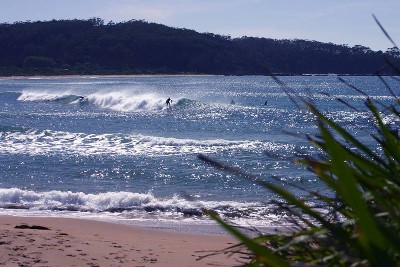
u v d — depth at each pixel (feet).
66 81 464.24
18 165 80.38
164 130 137.90
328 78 528.63
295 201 6.15
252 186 65.98
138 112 192.24
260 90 355.36
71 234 39.45
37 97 249.75
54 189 65.62
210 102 227.61
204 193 62.85
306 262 7.56
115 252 32.96
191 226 47.62
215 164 7.67
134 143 103.45
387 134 7.88
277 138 116.47
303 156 8.97
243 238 5.49
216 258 31.55
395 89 358.02
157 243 38.45
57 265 28.66
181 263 30.71
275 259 5.31
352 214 7.72
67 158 86.69
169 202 56.70
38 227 42.57
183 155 90.27
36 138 108.99
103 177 73.15
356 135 81.05
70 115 179.73
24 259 29.43
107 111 197.88
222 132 132.67
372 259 4.75
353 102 222.89
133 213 52.90
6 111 195.31
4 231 37.22
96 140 107.24
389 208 6.20
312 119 9.30
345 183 4.94
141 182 70.13
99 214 52.49
